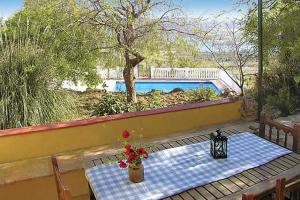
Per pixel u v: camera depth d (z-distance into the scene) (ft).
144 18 24.38
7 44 19.49
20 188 12.46
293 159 10.18
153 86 41.86
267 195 9.20
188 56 26.94
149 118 15.55
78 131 14.48
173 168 9.94
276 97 19.51
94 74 26.94
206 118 16.74
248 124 16.66
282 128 11.55
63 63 21.93
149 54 25.71
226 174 9.41
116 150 14.39
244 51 24.29
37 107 18.13
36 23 22.66
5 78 18.45
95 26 24.16
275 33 20.24
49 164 13.41
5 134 13.41
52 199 13.07
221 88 36.70
